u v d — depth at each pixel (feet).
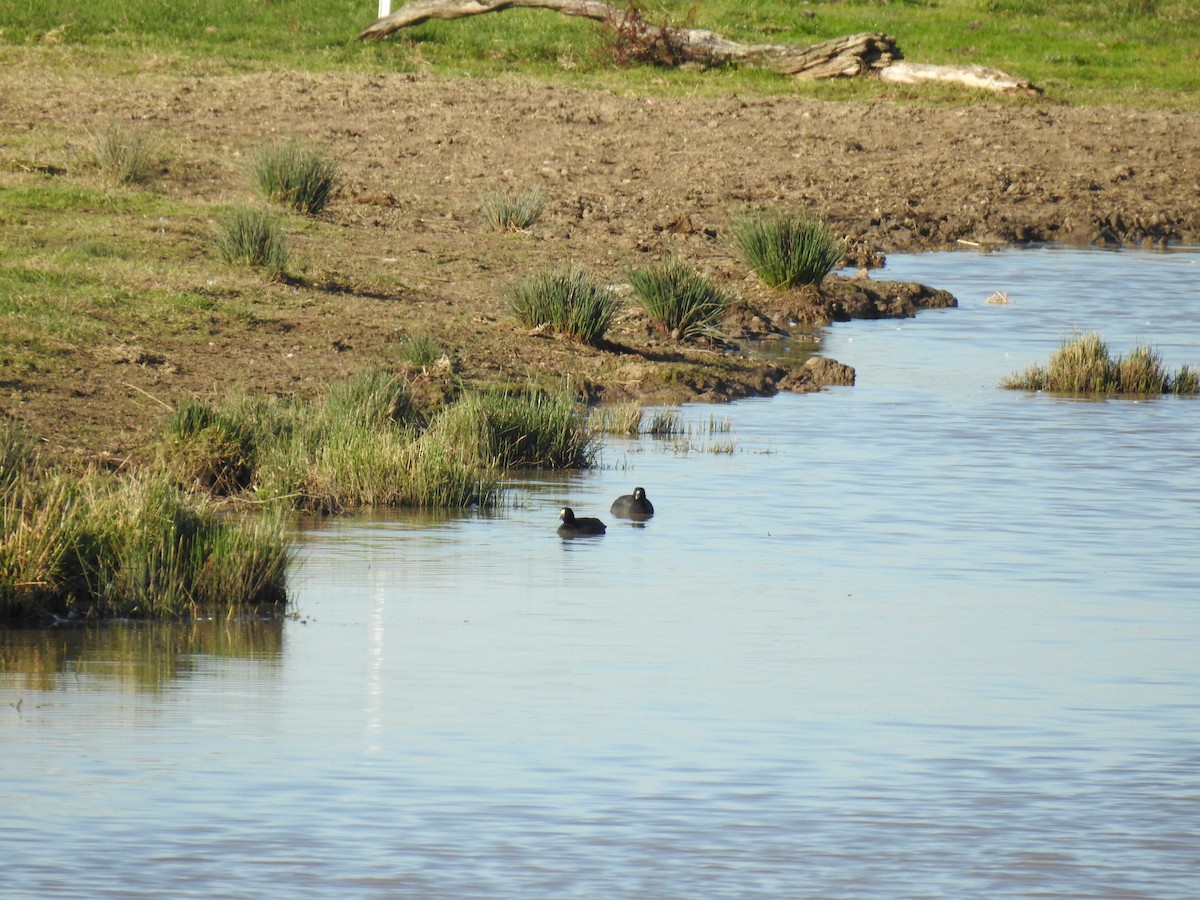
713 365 273.54
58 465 179.73
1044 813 105.91
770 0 650.02
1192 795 109.19
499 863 97.09
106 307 256.52
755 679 131.75
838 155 469.98
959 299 348.38
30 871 94.58
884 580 163.32
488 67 552.41
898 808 106.32
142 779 108.27
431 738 117.08
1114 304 345.10
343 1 596.70
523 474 211.61
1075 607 155.02
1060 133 506.89
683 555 171.73
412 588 157.28
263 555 153.79
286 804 104.88
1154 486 207.62
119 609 147.13
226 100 480.23
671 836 101.35
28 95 466.29
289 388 231.30
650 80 548.72
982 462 219.82
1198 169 481.46
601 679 131.03
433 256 329.72
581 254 346.54
